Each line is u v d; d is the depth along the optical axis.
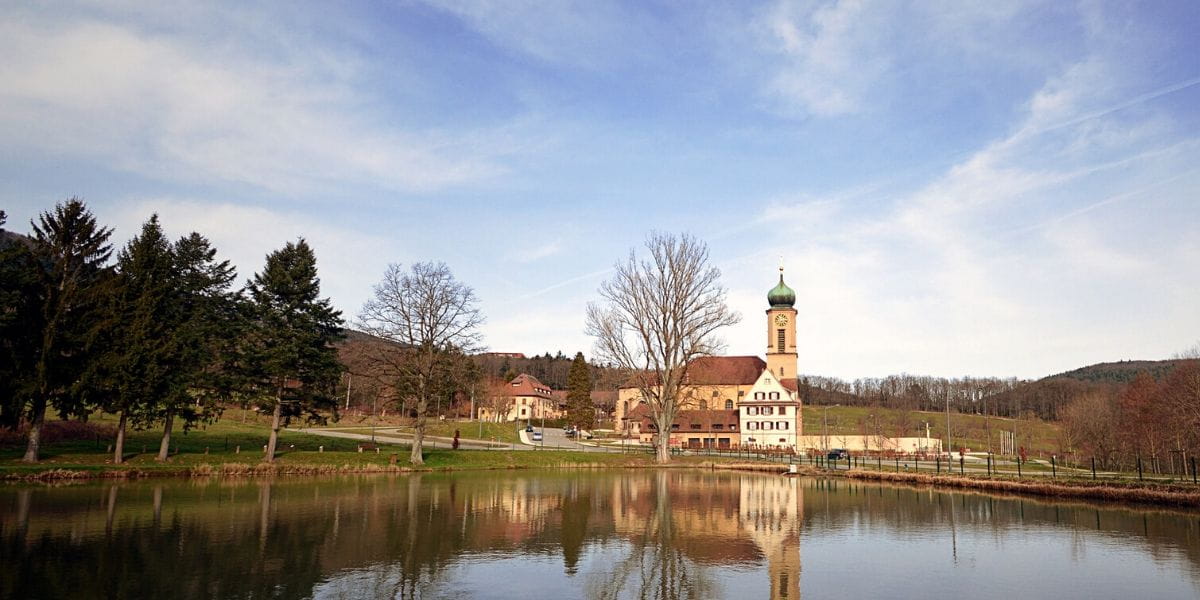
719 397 115.38
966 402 185.00
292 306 49.94
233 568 17.91
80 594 15.20
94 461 43.56
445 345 54.81
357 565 18.70
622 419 120.44
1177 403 62.94
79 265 44.06
